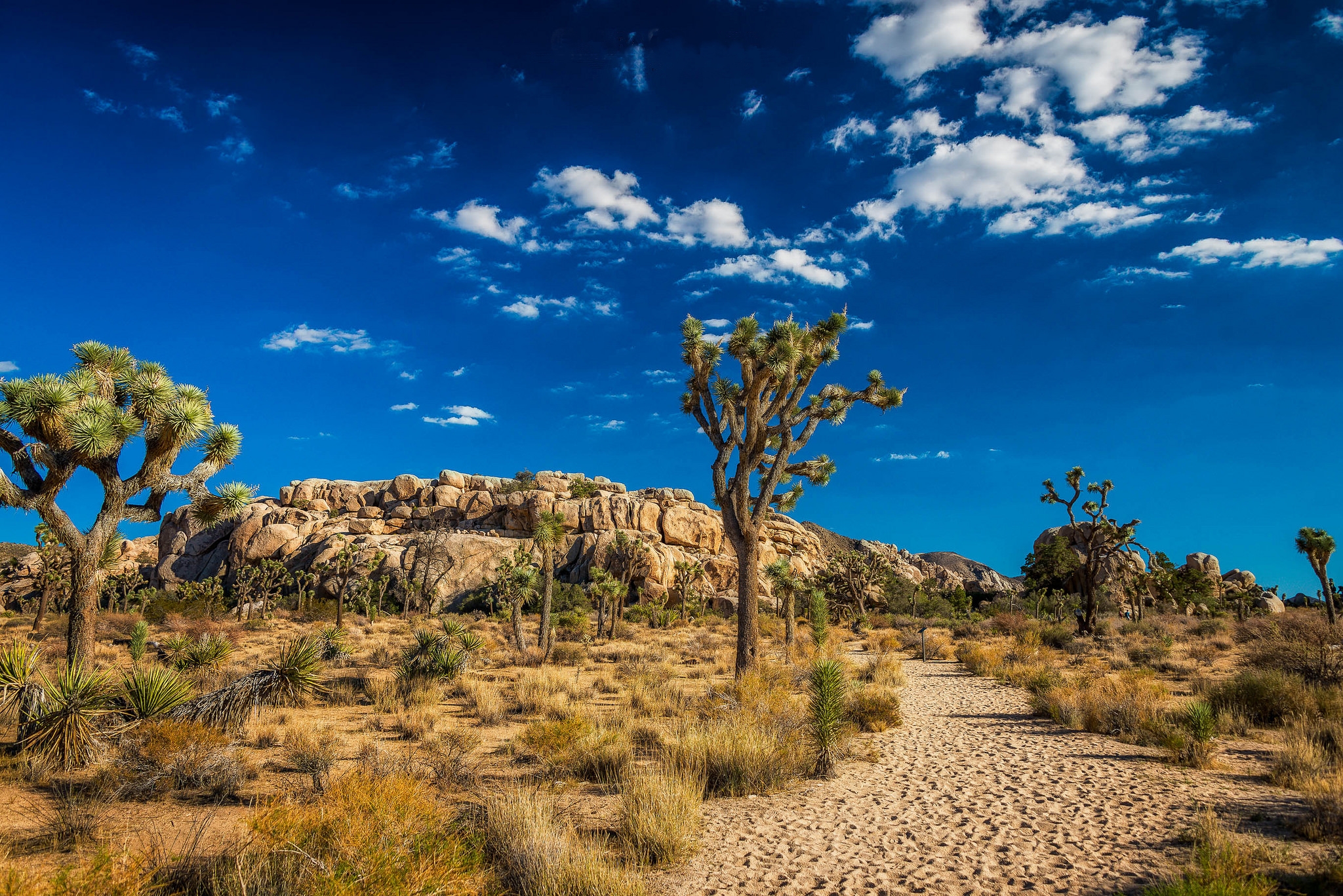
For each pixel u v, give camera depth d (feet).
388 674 57.57
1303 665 45.60
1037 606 168.04
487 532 263.29
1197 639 93.35
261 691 32.37
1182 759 27.63
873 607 229.45
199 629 98.84
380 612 196.95
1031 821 20.54
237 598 213.87
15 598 209.87
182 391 33.09
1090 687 44.50
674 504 276.41
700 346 51.83
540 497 261.03
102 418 29.48
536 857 15.39
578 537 248.93
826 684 28.37
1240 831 18.51
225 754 24.61
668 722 36.96
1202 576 213.87
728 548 267.59
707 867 17.12
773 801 23.15
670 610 180.55
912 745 32.78
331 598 221.87
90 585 29.71
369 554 229.04
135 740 25.53
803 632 127.03
